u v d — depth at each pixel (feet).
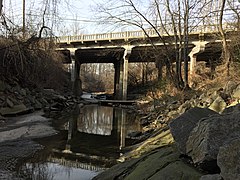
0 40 63.10
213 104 36.42
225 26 69.41
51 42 75.15
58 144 37.91
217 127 15.34
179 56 67.62
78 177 24.14
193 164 16.35
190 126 19.15
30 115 63.46
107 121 66.44
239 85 37.14
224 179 11.91
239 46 57.62
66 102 98.07
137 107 94.79
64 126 54.95
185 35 66.85
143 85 159.02
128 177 18.75
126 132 50.29
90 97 170.09
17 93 69.36
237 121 15.30
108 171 22.00
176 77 68.80
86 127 56.24
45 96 87.56
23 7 65.98
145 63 163.22
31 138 40.75
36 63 78.64
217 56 105.09
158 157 19.62
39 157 30.50
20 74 75.31
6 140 38.17
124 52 123.95
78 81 149.89
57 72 104.99
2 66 68.28
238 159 11.64
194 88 68.85
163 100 70.38
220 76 59.62
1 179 22.47
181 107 50.29
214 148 14.62
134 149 32.32
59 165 27.84
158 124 49.52
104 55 140.67
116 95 152.05
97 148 36.27
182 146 18.17
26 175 24.04
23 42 66.18
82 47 129.49
